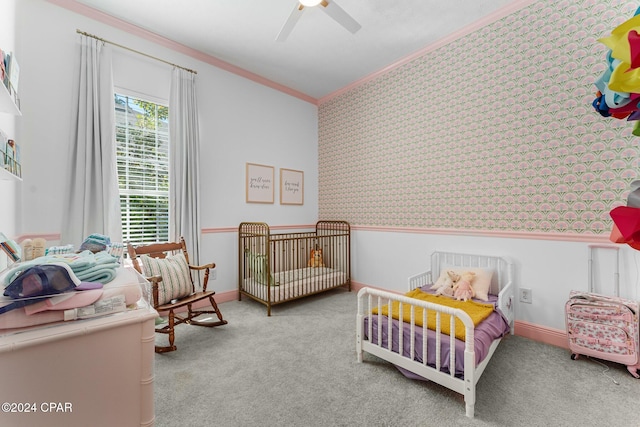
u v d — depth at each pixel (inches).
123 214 107.6
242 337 94.3
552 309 90.0
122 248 81.3
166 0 92.8
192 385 68.2
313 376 72.1
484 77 104.0
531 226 94.3
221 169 132.2
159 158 116.5
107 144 98.0
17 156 68.4
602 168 81.4
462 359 60.9
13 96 58.9
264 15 100.2
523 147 95.5
